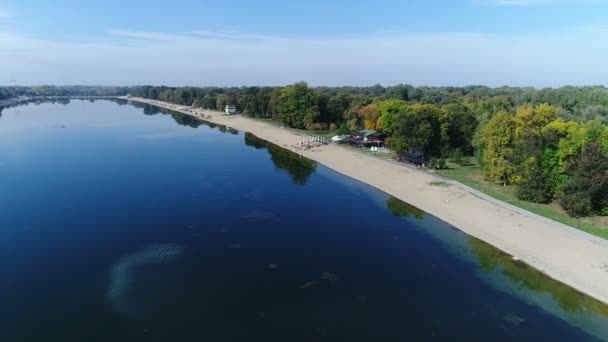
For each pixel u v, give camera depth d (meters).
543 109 82.62
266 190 81.25
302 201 74.81
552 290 43.56
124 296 41.91
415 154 102.44
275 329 36.91
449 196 73.69
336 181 89.88
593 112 108.81
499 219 61.50
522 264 49.41
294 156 118.44
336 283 45.25
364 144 124.00
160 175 91.12
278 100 188.50
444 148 108.56
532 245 52.91
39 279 45.03
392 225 63.25
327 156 114.62
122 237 56.81
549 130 72.25
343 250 53.97
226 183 85.69
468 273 47.59
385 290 43.84
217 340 35.19
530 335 36.25
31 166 97.56
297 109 170.12
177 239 56.56
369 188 84.50
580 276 45.00
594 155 60.47
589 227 56.03
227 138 151.12
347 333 36.44
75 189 79.25
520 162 72.69
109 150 120.00
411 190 79.88
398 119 106.19
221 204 71.94
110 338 35.28
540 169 68.12
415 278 46.47
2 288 43.06
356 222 64.50
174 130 171.12
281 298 42.06
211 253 52.38
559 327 37.38
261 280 45.78
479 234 58.41
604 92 143.62
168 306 40.31
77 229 59.38
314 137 142.88
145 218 64.31
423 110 106.94
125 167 98.12
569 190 62.22
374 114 135.75
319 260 50.94
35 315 38.44
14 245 53.66
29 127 171.62
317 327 37.28
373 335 36.19
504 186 78.69
